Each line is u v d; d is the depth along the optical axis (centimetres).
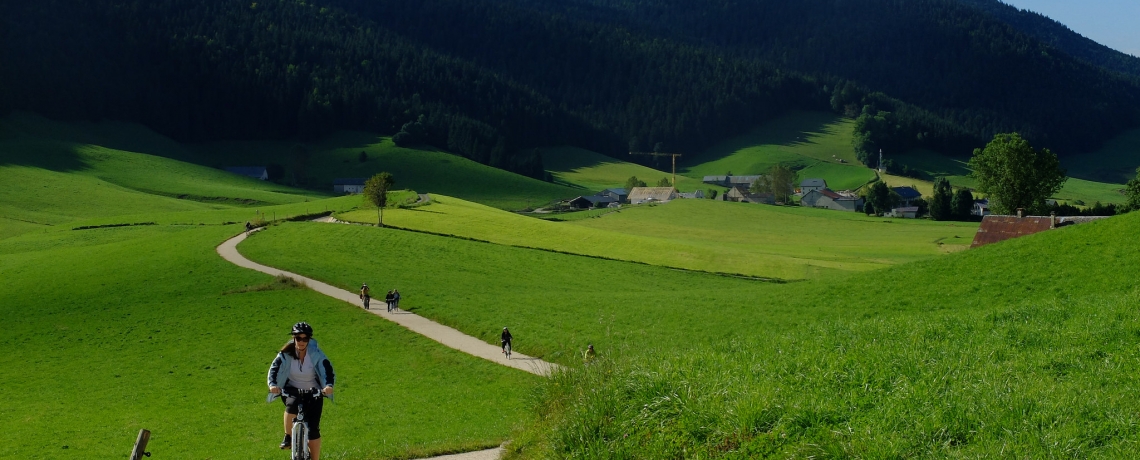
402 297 6738
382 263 8656
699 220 17112
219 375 4706
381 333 5597
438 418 3334
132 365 5012
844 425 1441
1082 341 2100
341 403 3788
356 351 5150
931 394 1584
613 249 9944
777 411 1497
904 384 1656
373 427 3206
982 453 1275
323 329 5766
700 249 10050
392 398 3884
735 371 1841
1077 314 2452
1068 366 1884
